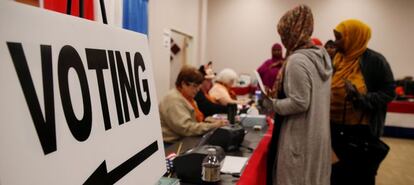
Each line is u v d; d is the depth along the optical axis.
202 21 6.96
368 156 1.98
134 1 3.76
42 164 0.43
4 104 0.39
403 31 6.87
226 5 7.66
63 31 0.49
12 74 0.40
